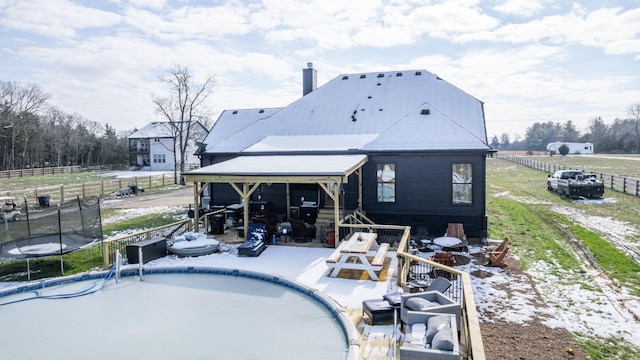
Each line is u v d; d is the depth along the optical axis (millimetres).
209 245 13625
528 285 11266
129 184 39750
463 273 8836
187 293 10461
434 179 16328
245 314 9078
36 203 27250
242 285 11000
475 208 15977
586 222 19500
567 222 19547
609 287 11109
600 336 8336
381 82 22344
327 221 16766
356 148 17078
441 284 9219
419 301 7621
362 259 10844
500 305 9883
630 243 15492
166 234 15086
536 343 8023
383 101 20938
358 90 22203
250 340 7828
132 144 69625
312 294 9984
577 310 9594
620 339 8211
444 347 5707
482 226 15961
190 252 13352
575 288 11031
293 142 19188
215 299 10008
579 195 27234
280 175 13953
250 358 7145
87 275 11703
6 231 12977
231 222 17125
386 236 16344
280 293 10367
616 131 105688
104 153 79625
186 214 22781
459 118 18438
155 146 65938
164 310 9375
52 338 8062
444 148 15953
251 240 13773
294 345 7605
